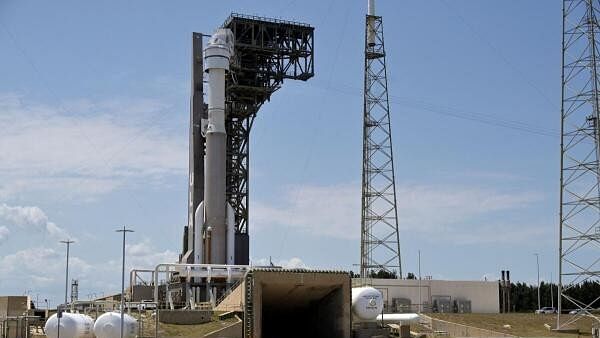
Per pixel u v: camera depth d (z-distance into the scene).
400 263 116.62
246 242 117.56
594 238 88.81
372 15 118.19
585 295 166.00
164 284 104.25
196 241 108.31
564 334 94.94
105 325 70.94
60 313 70.56
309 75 122.56
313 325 94.81
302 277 83.62
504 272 141.88
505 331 99.81
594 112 90.25
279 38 121.94
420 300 119.00
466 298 122.88
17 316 87.00
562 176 91.00
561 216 91.19
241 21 119.12
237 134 121.62
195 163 117.00
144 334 76.25
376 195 116.62
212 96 110.81
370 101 117.31
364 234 115.88
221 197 108.56
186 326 81.06
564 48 92.38
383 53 118.12
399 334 86.81
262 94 120.25
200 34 122.88
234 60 116.81
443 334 94.31
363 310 87.19
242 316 83.88
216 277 98.62
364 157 116.56
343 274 85.69
